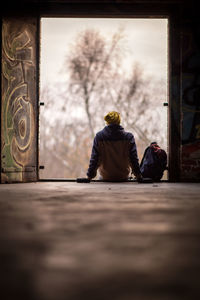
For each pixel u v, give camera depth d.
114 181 6.21
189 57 6.70
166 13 6.77
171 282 1.12
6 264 1.31
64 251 1.50
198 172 6.60
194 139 6.64
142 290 1.05
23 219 2.31
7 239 1.73
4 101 6.11
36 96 6.78
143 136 13.02
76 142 14.08
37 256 1.43
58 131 13.88
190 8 6.72
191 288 1.06
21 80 6.41
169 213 2.58
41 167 6.88
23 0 6.48
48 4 6.75
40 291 1.04
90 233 1.88
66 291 1.04
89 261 1.35
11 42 6.26
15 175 6.24
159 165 6.40
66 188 4.90
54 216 2.43
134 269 1.25
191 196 3.82
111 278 1.15
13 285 1.09
